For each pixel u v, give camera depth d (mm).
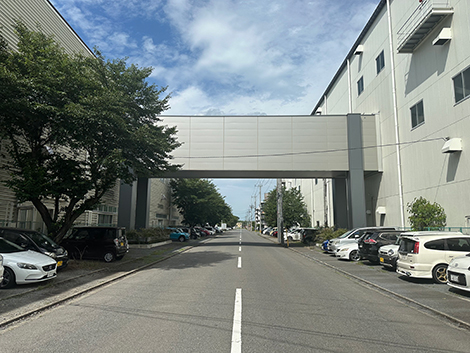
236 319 6258
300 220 39875
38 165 13445
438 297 8406
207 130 26234
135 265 14500
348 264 15547
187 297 8180
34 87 11281
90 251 15688
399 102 22031
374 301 8023
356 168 25109
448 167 16906
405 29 20750
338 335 5410
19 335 5383
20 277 9078
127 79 14977
